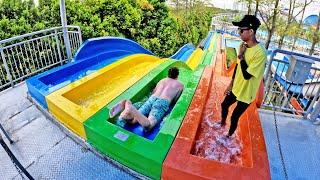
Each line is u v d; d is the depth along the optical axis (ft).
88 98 16.85
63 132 13.50
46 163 11.68
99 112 13.29
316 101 15.70
